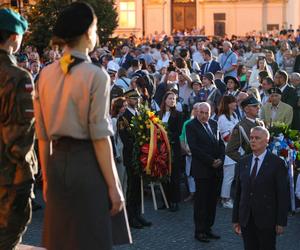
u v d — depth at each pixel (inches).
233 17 1700.3
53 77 156.3
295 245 347.9
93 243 154.2
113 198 154.7
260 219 269.3
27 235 360.2
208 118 360.8
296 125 520.1
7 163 190.2
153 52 983.0
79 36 155.4
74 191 153.6
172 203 423.5
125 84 609.3
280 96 484.1
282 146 376.2
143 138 390.9
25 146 187.8
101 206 154.5
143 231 375.9
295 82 557.0
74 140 154.3
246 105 378.0
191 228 382.6
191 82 578.2
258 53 832.3
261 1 1681.8
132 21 1702.8
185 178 468.8
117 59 872.3
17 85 184.5
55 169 155.6
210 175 352.8
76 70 152.6
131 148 386.9
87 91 151.0
